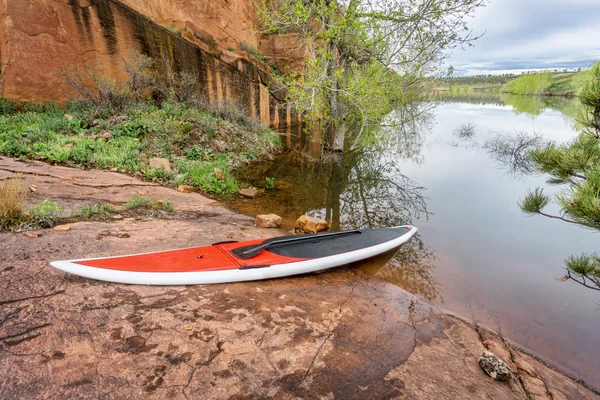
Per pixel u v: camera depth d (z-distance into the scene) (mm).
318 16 9867
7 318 1970
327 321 2639
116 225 3961
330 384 1931
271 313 2580
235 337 2188
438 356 2469
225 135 10805
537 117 27078
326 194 8070
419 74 11438
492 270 4309
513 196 8016
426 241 5230
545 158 3674
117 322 2117
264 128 14172
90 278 2539
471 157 13047
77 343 1869
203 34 13516
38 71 8344
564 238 5457
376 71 10500
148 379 1706
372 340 2508
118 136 8180
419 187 8922
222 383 1771
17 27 7875
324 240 3986
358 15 9508
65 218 3826
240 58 14922
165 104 10133
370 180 9664
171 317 2273
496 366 2307
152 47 10812
